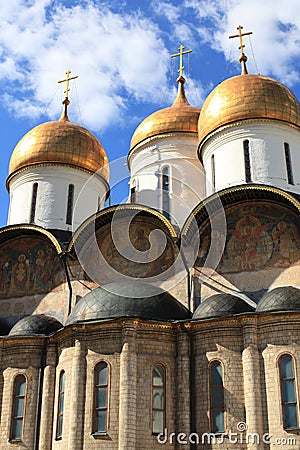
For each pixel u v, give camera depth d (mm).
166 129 35438
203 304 25719
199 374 24562
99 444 23625
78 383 24719
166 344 25219
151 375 24625
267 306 24328
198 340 25016
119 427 23609
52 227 32469
